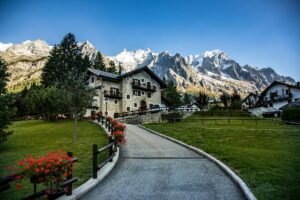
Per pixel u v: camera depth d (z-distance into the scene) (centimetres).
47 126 3344
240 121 3866
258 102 6994
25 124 3972
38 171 613
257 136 2066
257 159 1174
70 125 3247
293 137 2000
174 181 901
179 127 2827
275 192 722
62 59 6700
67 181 725
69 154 760
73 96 2236
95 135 2325
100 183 896
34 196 628
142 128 2964
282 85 6162
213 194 756
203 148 1528
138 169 1088
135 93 5709
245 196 733
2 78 1972
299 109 3195
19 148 1842
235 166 1065
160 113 4416
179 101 8306
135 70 5669
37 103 4262
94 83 5334
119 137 1492
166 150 1547
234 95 8306
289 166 1030
